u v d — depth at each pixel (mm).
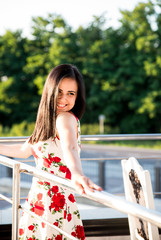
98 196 1270
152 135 3223
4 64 37156
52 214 1711
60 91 1726
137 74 28438
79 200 3963
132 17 30219
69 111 1803
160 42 28516
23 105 36531
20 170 1763
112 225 2982
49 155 1715
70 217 1761
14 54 37062
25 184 8445
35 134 1788
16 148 1970
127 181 2100
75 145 1545
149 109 28172
